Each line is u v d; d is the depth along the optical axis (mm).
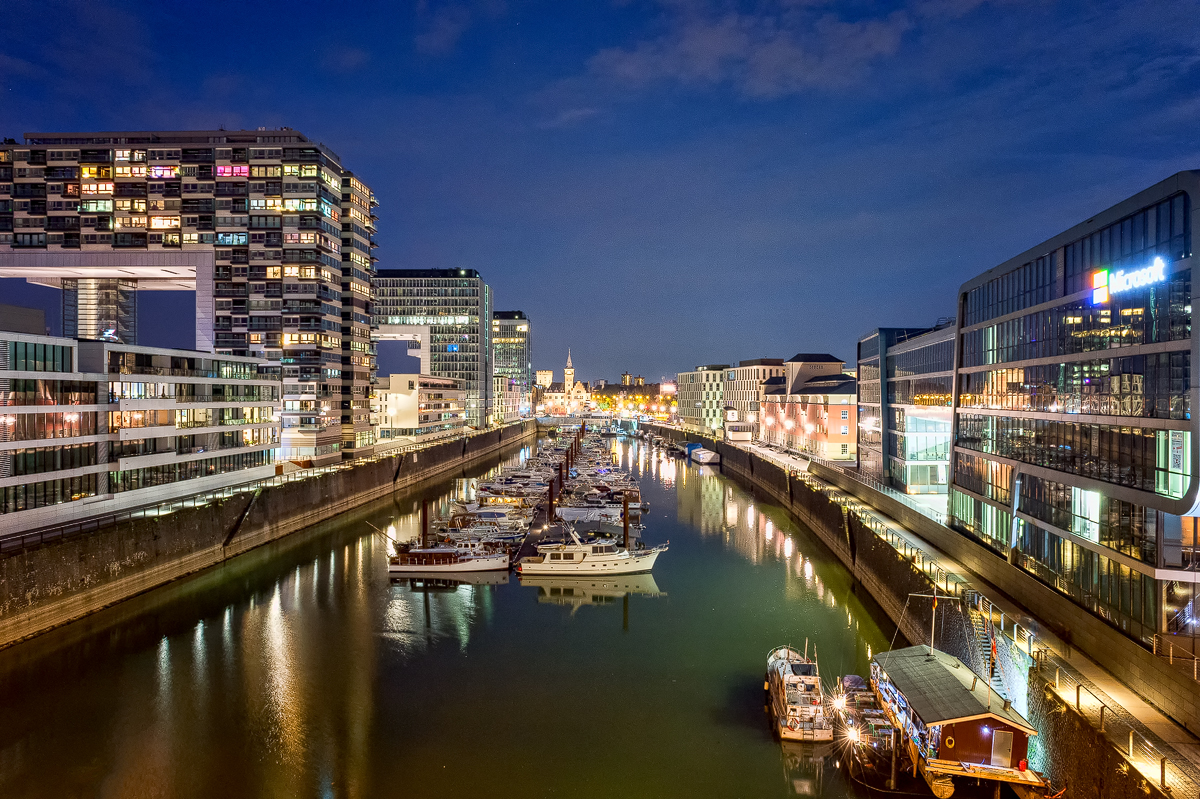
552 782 34469
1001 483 48875
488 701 42906
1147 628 30969
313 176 122000
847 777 34656
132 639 52062
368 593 64688
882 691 37219
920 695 33500
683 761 36250
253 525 80000
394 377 169000
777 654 45000
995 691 34719
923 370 78375
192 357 79562
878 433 91438
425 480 141875
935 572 49750
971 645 38688
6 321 60688
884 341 90500
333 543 84188
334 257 128375
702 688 44531
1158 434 31062
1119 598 33469
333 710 41719
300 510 91375
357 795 33438
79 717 40406
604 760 36375
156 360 74000
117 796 33156
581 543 76125
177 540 66500
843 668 46688
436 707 42156
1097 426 36312
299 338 121938
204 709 41625
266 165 122062
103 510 64812
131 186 122188
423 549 71562
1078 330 39031
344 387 131375
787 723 38156
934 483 81375
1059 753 28875
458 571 70688
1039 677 31594
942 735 31109
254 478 90438
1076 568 37938
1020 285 47531
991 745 30938
